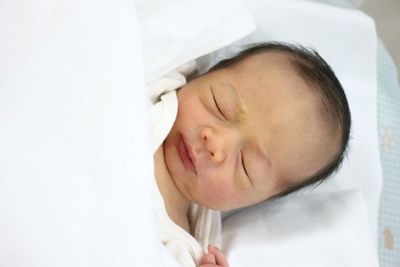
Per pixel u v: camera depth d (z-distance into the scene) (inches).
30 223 17.7
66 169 19.0
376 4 56.5
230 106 30.3
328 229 34.2
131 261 19.2
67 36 20.3
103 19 21.2
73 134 19.5
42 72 19.4
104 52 20.9
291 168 31.8
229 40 32.2
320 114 31.5
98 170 19.6
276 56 32.2
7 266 17.2
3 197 17.5
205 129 29.4
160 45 29.3
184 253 29.1
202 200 31.2
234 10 31.7
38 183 18.2
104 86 20.5
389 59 44.9
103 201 19.4
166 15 29.0
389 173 42.1
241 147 30.2
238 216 36.2
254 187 31.5
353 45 40.9
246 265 31.9
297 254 33.1
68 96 19.7
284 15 39.1
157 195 28.7
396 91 44.1
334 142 32.5
